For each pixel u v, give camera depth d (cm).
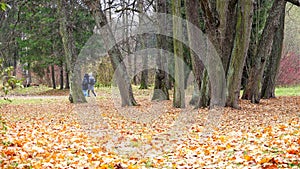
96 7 1474
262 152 589
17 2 2012
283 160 515
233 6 1344
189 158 617
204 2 1265
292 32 3253
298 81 3322
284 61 3278
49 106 1808
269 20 1633
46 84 3856
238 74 1384
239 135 812
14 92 3041
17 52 3062
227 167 520
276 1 1584
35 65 3169
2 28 2589
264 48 1669
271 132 799
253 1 1293
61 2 1803
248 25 1317
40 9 2481
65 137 848
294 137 694
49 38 2627
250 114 1254
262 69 1708
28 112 1515
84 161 593
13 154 618
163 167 563
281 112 1312
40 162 573
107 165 565
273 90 2070
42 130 963
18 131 927
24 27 2600
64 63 2889
